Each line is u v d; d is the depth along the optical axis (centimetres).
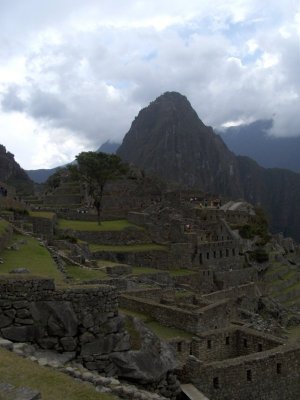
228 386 2839
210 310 4156
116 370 2003
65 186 13850
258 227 13012
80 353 1944
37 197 14100
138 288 4591
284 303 9269
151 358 2108
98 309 2005
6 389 1308
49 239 6128
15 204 8325
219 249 9294
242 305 7412
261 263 10544
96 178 9694
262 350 3512
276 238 14800
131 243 8325
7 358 1605
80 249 5925
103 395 1530
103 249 7506
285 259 12750
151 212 10150
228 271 8900
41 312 1930
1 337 1864
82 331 1964
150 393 1944
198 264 8656
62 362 1858
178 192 14600
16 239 4941
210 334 3469
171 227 8756
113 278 4381
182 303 4703
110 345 2000
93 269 4969
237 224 12662
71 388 1507
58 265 3928
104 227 8588
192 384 2689
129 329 2194
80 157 9662
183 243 8375
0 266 3406
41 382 1485
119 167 10175
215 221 10744
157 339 2230
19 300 1911
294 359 3206
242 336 3650
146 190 14150
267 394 3023
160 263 7906
